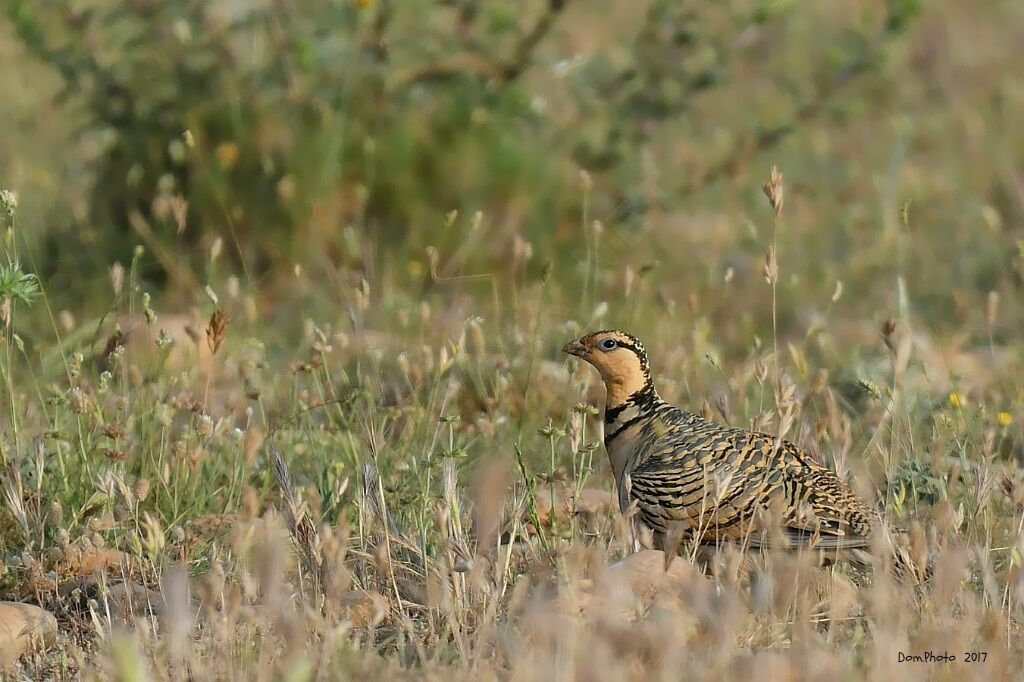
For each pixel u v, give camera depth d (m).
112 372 24.83
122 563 20.72
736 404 26.91
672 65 38.62
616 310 35.03
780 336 34.91
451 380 26.19
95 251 35.81
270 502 23.83
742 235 39.84
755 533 20.19
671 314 30.53
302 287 35.03
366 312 33.97
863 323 35.25
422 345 27.47
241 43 38.31
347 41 37.62
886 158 46.09
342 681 16.48
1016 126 48.12
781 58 49.38
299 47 37.06
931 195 42.72
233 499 23.78
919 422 26.33
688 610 18.50
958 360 31.80
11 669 18.91
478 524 18.67
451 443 23.58
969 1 60.12
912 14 40.12
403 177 37.16
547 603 17.52
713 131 46.56
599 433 22.92
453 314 33.03
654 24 38.69
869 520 20.09
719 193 42.75
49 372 28.77
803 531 19.86
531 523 22.73
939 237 40.03
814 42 50.84
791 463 20.81
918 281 37.75
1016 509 21.64
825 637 18.23
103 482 20.05
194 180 36.72
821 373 24.19
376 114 37.62
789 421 20.81
